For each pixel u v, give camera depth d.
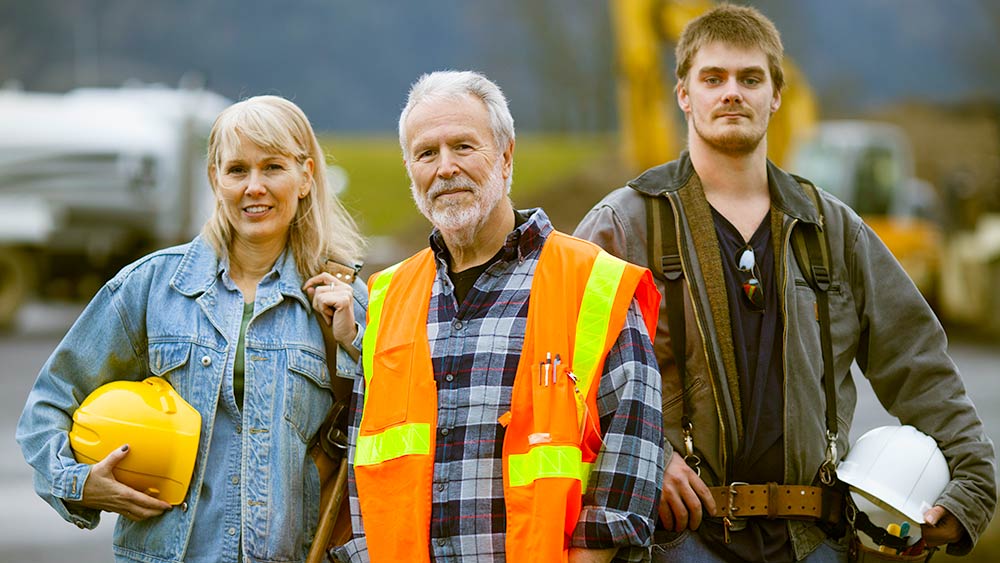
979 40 96.06
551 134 109.69
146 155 37.28
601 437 6.66
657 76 36.19
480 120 6.90
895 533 7.50
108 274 38.88
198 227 38.72
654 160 36.25
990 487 7.55
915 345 7.74
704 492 7.29
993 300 39.09
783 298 7.48
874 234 7.85
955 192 40.53
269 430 7.25
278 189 7.48
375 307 7.20
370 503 6.77
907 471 7.51
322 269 7.74
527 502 6.46
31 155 36.81
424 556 6.57
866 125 81.62
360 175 82.50
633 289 6.75
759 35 7.66
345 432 7.47
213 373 7.26
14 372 29.28
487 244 7.00
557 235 6.97
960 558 11.76
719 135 7.58
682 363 7.47
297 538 7.27
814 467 7.42
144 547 7.17
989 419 22.41
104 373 7.38
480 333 6.77
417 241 68.81
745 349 7.46
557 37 105.88
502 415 6.60
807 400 7.41
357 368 7.21
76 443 7.12
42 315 45.03
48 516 15.97
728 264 7.56
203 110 38.97
